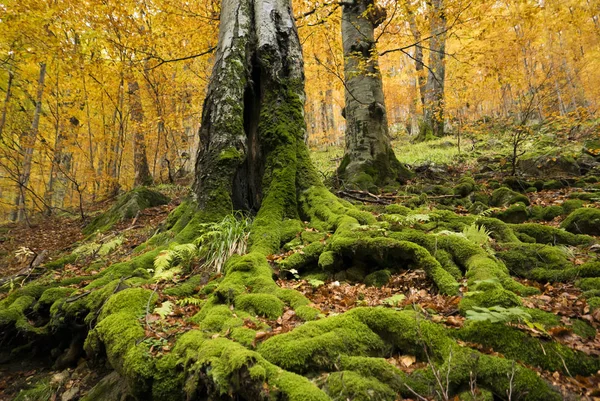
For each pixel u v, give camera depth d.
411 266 3.69
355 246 3.90
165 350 2.57
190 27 10.91
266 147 5.84
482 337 2.26
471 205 6.41
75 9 9.26
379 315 2.48
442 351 2.17
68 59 9.48
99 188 16.67
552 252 3.59
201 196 5.24
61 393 3.24
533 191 7.30
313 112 27.34
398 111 32.16
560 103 19.75
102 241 6.85
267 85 6.05
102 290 3.71
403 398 1.92
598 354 2.07
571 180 7.52
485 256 3.41
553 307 2.59
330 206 5.20
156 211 10.03
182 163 18.73
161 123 14.55
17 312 3.93
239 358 2.00
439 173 9.54
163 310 3.04
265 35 6.08
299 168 5.74
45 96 13.62
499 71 9.26
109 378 3.09
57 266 5.59
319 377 2.09
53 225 12.62
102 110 14.45
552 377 1.96
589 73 22.08
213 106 5.61
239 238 4.55
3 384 3.56
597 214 4.46
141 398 2.46
